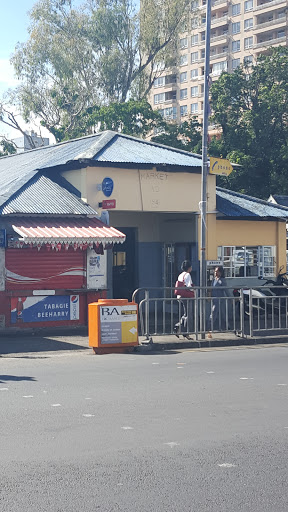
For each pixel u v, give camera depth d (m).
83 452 6.29
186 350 14.69
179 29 51.88
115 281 23.06
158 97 102.25
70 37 50.50
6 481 5.44
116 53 50.34
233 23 93.00
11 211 17.23
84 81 50.72
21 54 50.81
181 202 20.47
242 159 35.12
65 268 18.06
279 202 27.39
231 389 9.55
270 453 6.31
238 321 17.00
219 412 8.05
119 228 22.97
